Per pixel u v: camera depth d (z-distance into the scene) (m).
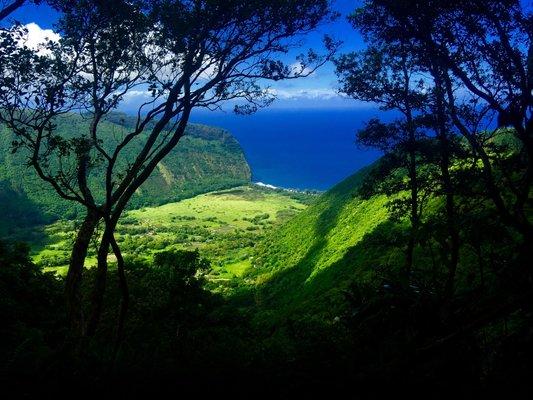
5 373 4.97
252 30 10.00
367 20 9.04
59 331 10.34
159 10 9.25
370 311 5.75
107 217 9.59
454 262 6.81
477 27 5.76
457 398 4.21
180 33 9.23
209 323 17.05
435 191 11.59
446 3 5.76
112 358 5.68
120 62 9.96
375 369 4.59
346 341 5.37
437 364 4.41
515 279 4.49
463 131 7.51
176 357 5.74
